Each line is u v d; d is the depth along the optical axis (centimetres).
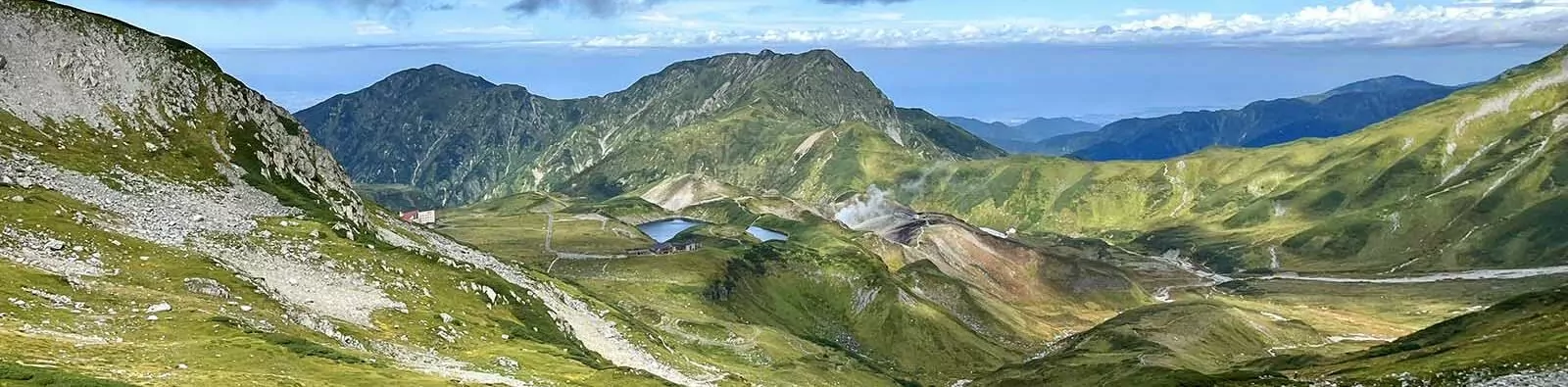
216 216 13900
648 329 18988
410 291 13388
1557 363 11181
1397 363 14612
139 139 15725
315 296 11938
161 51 17662
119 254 10925
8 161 12950
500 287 14950
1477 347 14675
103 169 14125
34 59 15862
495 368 10556
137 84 16788
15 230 10525
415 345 11175
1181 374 16250
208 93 17738
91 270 10131
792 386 18462
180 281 10412
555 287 19250
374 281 13225
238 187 15788
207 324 8900
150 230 12288
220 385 6869
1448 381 11412
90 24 17088
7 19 16088
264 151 17638
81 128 15225
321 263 13262
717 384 15050
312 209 16062
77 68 16200
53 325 8000
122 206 12962
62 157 13988
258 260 12569
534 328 14338
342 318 11338
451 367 10081
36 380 5838
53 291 9019
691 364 16938
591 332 16562
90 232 11250
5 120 14288
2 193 11519
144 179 14400
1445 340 19962
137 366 7119
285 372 7856
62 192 12638
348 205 18450
